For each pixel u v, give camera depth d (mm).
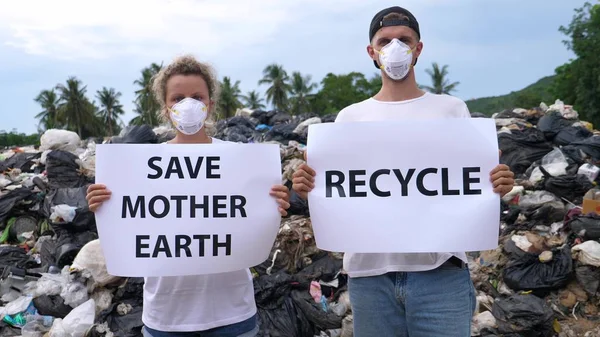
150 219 2287
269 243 2357
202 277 2236
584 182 5203
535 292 3898
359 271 2236
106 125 63031
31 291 4020
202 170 2324
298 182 2293
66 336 3574
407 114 2277
